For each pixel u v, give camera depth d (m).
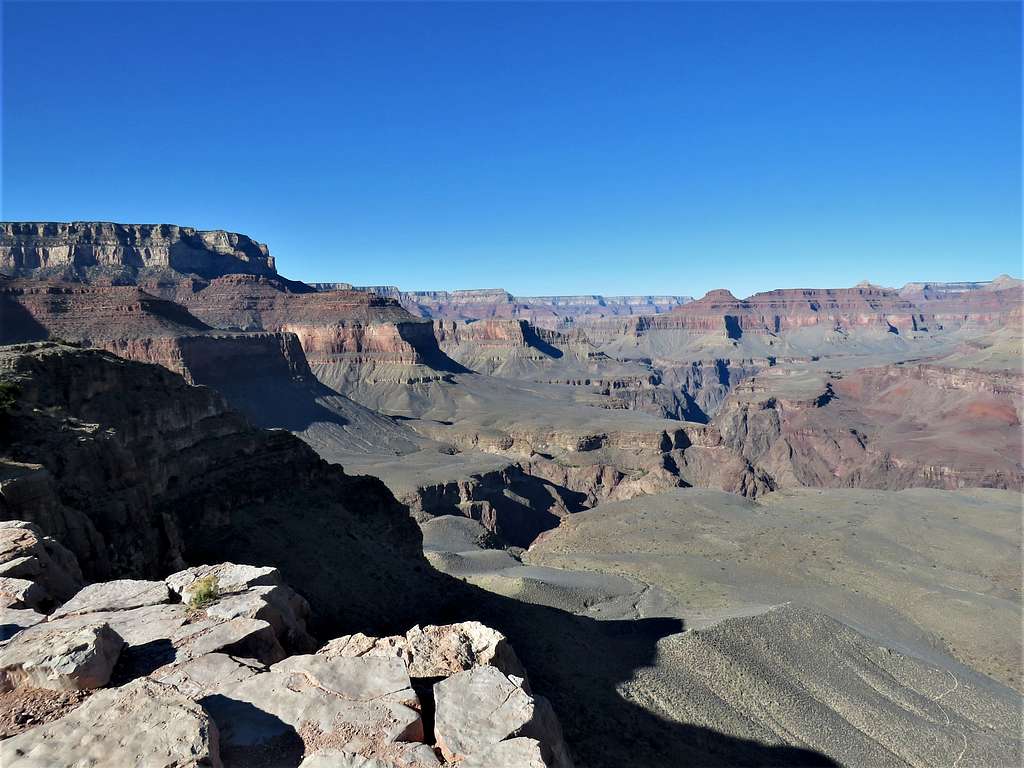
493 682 17.08
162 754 13.20
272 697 16.33
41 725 14.30
